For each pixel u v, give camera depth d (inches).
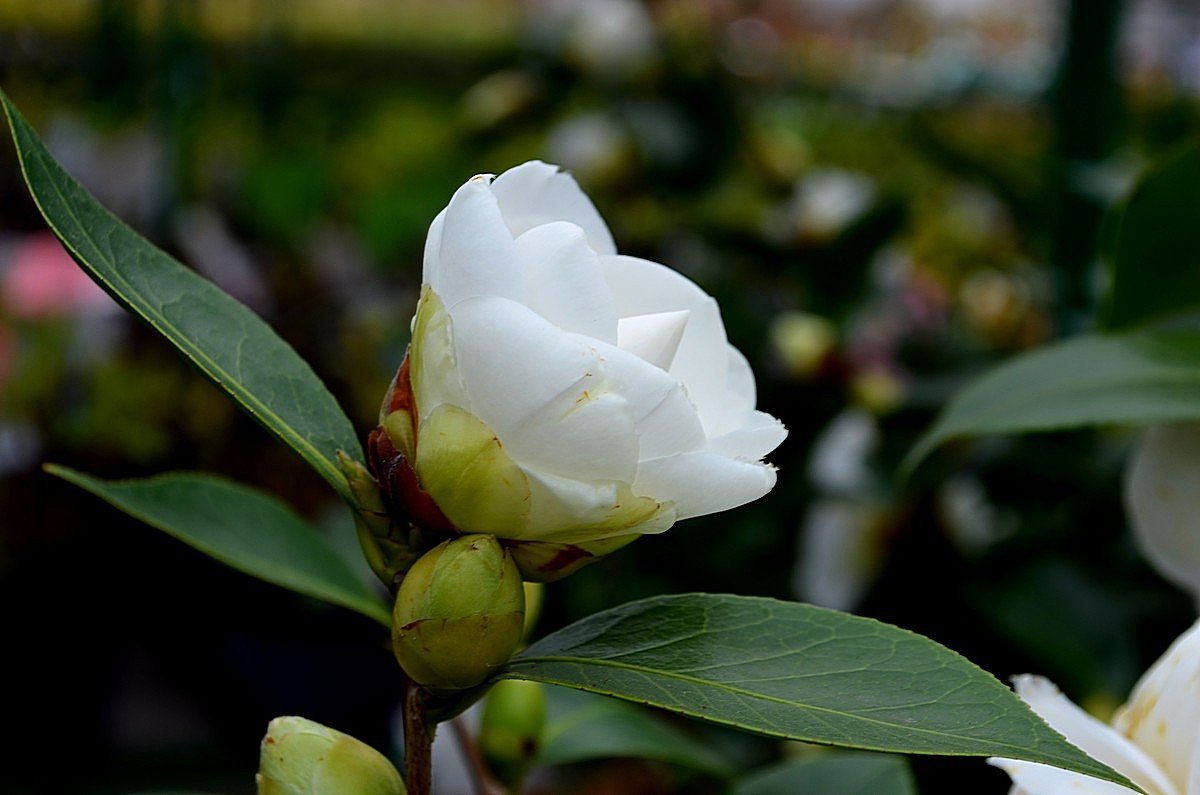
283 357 16.0
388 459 14.3
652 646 14.7
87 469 39.2
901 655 14.3
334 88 59.1
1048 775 14.7
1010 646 28.9
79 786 38.6
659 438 13.4
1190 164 20.1
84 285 41.8
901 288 38.7
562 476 13.6
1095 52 31.6
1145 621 27.0
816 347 32.5
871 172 46.1
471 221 13.5
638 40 38.3
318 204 56.3
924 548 30.3
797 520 32.5
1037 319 34.8
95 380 40.1
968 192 42.9
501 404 13.5
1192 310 21.5
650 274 14.5
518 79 40.1
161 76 42.8
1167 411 19.1
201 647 39.3
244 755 39.9
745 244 36.1
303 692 39.3
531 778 33.6
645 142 36.9
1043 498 30.2
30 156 14.5
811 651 14.5
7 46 49.4
